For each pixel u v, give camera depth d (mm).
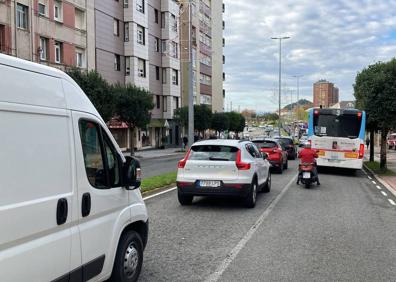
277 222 9430
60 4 35938
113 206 4816
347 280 5684
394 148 52875
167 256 6734
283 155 22375
